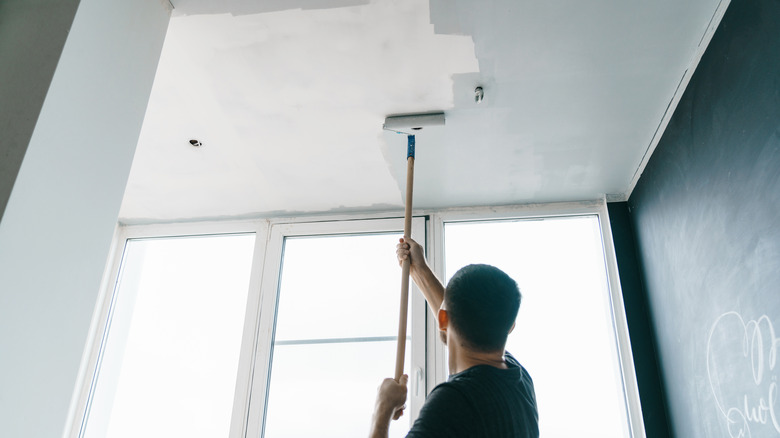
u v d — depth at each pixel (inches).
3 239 42.7
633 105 84.0
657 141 90.4
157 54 63.7
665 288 90.4
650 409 93.7
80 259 50.6
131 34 59.4
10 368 42.8
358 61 75.9
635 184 104.0
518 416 41.0
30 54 49.8
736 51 62.2
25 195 45.1
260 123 89.7
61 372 47.8
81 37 51.9
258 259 116.2
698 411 79.4
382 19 68.8
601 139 92.7
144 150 97.6
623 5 66.3
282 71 77.9
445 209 115.7
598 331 106.6
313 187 108.7
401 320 60.4
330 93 82.4
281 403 103.6
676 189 83.6
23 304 44.3
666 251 89.2
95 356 110.7
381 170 102.6
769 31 54.7
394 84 80.4
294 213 118.9
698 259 76.7
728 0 63.9
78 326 50.1
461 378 41.3
